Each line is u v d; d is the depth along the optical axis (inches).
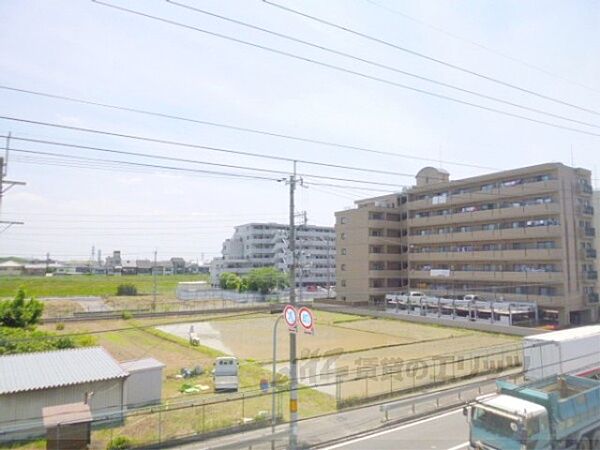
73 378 662.5
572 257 1689.2
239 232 4362.7
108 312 1999.3
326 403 764.0
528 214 1755.7
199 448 574.2
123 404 688.4
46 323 1756.9
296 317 599.8
